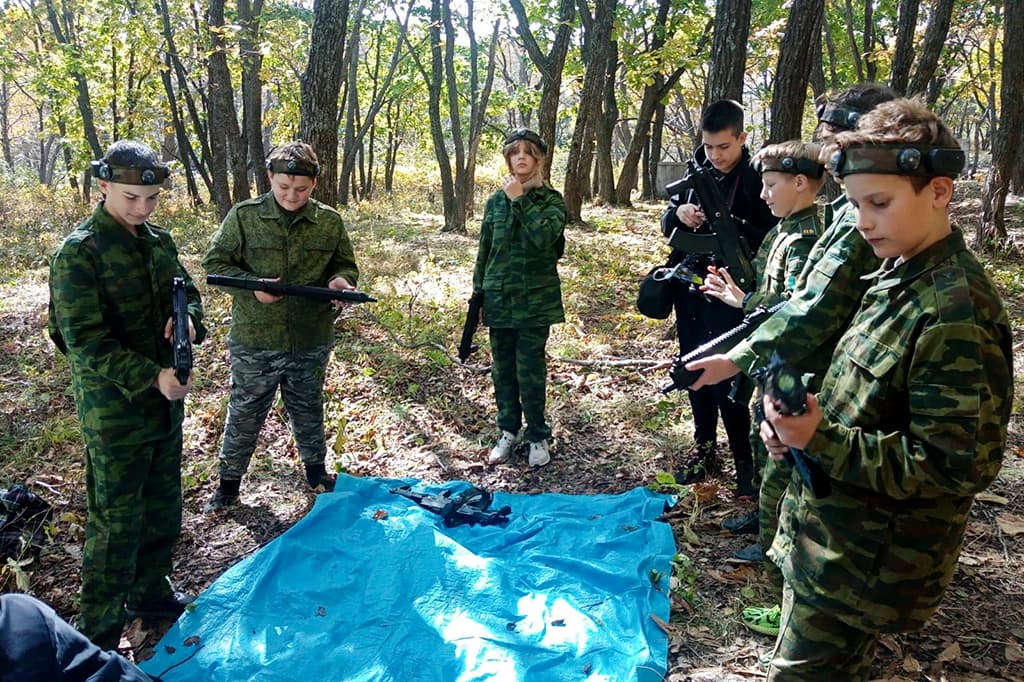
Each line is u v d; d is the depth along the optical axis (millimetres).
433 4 15383
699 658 2928
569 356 6535
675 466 4578
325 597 3334
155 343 2926
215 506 4160
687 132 32375
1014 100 10273
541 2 17234
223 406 5363
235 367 4059
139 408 2826
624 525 3867
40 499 4020
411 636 3051
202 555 3766
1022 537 3633
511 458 4809
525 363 4586
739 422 4012
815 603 1938
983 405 1638
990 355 1660
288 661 2943
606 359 6430
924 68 11719
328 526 3871
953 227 1749
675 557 3400
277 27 17125
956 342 1649
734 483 4301
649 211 18391
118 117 20609
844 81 23797
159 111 21203
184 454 4840
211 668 2926
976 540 3627
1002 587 3273
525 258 4441
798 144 3094
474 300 4688
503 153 4359
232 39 13672
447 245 12891
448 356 6465
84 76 18562
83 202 20312
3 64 19203
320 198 7664
